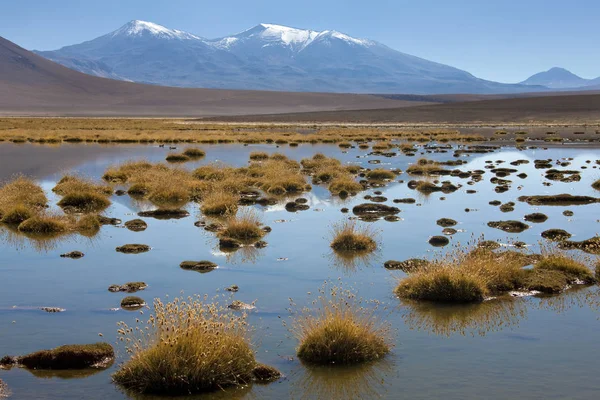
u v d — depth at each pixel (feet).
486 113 374.63
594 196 82.69
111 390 26.73
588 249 51.65
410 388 26.94
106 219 66.23
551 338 32.83
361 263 48.55
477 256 44.80
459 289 39.22
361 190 89.86
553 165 121.70
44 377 27.99
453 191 88.89
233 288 41.16
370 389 26.78
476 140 198.59
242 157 143.02
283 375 28.37
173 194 82.33
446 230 60.54
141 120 370.94
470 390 26.61
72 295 39.91
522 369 28.86
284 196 85.15
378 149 165.17
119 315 35.96
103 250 53.11
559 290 41.37
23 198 75.51
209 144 187.83
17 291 40.73
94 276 44.55
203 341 28.12
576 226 62.75
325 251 52.65
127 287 41.19
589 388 26.78
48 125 282.56
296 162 122.93
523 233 59.41
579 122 302.45
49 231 60.90
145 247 53.31
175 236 59.00
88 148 166.20
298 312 36.50
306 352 30.19
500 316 36.40
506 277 42.22
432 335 33.32
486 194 85.46
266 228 61.41
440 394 26.27
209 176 97.50
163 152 155.33
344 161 135.03
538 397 25.94
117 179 101.24
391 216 67.77
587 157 136.98
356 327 30.94
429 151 157.69
